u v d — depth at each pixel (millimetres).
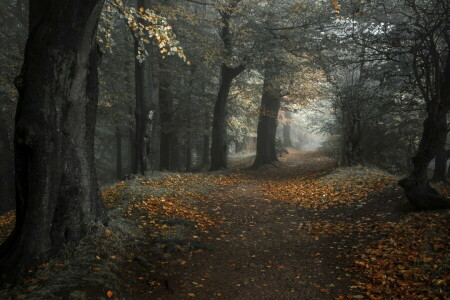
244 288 5145
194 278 5418
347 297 4703
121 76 17703
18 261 5000
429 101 7391
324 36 14703
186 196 10109
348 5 11797
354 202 9172
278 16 15656
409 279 4812
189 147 25266
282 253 6410
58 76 5160
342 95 15453
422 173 7496
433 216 6891
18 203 5223
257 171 19125
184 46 18547
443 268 4848
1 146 18938
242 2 15906
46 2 5230
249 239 7168
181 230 7273
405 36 8578
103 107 17953
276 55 15906
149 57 12445
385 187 9781
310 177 15188
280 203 10273
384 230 6809
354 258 5844
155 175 12562
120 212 7855
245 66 16094
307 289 5047
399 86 12305
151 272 5457
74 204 5570
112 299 4379
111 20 9422
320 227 7703
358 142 14914
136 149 12789
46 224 5207
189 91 22469
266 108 20484
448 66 7477
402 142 17969
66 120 5410
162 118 21891
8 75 13977
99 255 5418
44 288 4301
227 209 9492
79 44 5320
